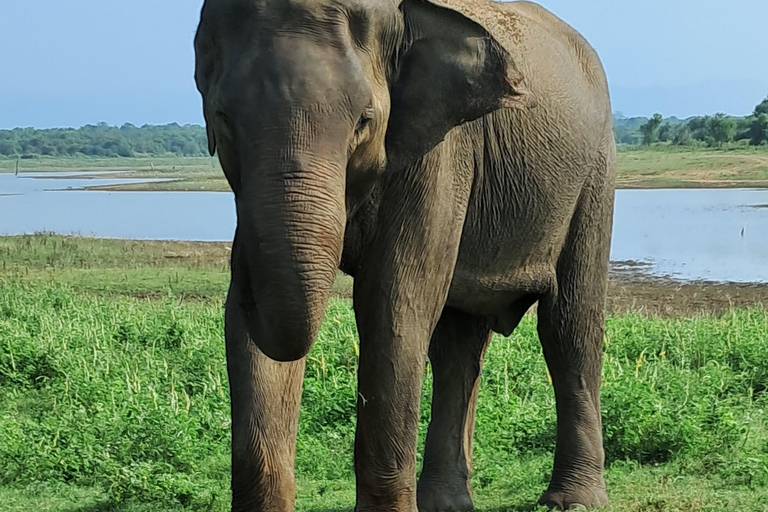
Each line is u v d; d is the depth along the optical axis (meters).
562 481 8.24
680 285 22.95
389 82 5.82
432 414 8.46
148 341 13.76
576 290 8.34
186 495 8.20
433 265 6.48
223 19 5.30
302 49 5.11
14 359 12.16
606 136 8.49
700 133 120.06
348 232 6.28
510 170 7.40
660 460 9.23
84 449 8.89
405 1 5.92
